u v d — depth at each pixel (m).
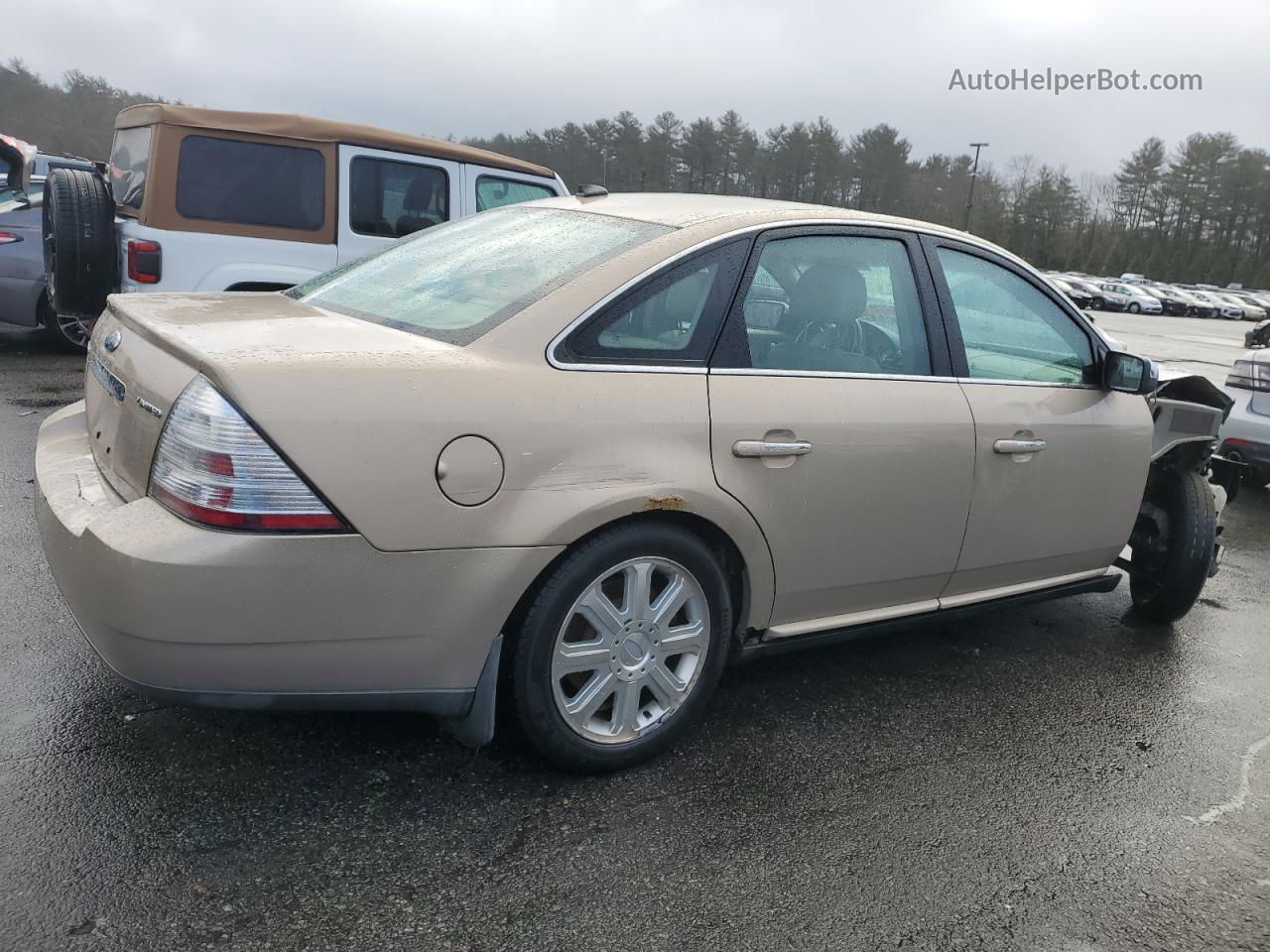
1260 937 2.34
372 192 7.16
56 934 2.00
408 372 2.29
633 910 2.23
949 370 3.32
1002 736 3.24
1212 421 4.12
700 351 2.75
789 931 2.21
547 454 2.41
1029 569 3.70
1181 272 86.06
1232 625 4.53
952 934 2.26
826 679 3.55
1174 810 2.88
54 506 2.44
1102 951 2.25
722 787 2.76
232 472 2.11
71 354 8.86
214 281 6.68
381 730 2.88
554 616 2.50
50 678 3.02
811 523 2.94
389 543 2.23
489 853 2.38
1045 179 89.12
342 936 2.07
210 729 2.81
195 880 2.20
